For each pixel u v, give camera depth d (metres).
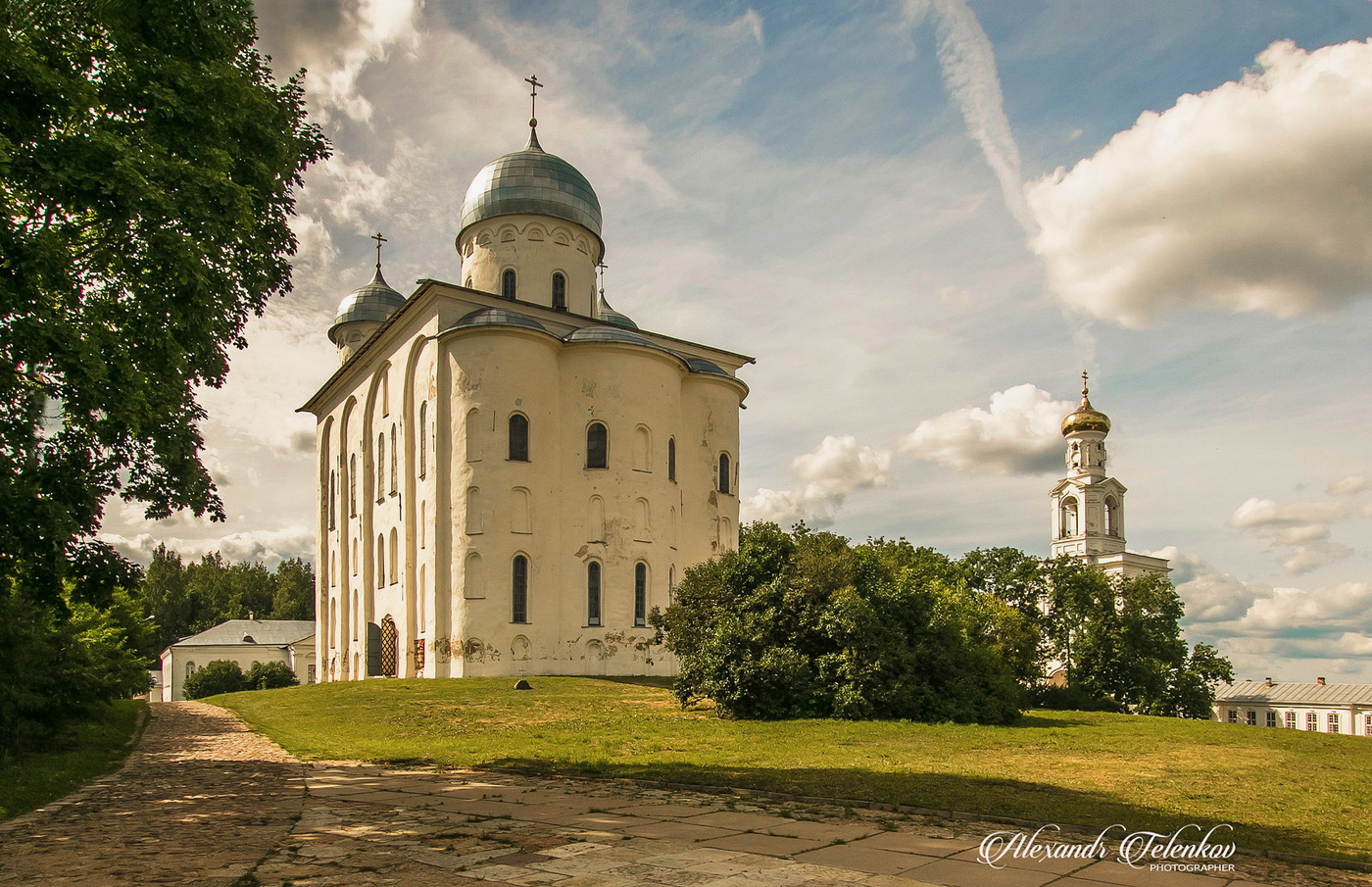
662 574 46.47
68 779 15.27
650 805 12.29
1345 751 22.19
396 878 8.16
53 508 14.10
